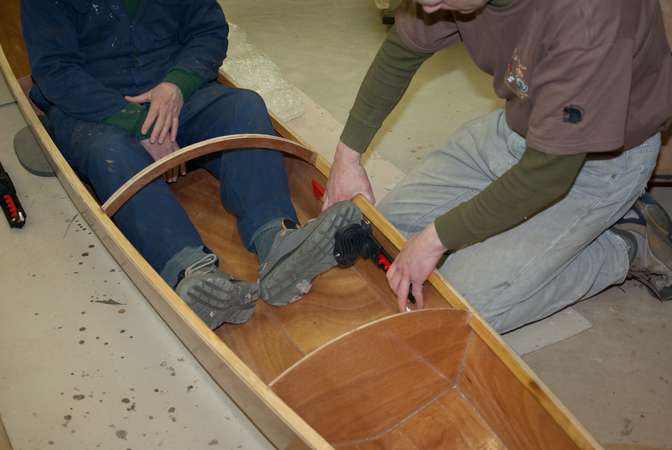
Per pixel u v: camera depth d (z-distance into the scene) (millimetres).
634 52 1217
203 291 1429
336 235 1491
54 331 1775
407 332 1342
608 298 2002
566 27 1140
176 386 1665
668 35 1770
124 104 1768
